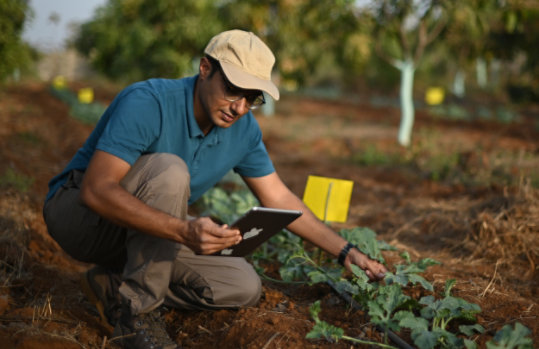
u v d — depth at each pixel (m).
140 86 1.98
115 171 1.80
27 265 2.77
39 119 9.39
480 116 15.07
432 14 8.24
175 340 2.16
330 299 2.45
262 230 1.86
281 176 6.39
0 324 1.99
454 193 5.05
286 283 2.75
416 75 27.44
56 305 2.36
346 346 1.98
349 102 22.16
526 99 16.28
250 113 2.22
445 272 2.80
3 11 8.27
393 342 2.03
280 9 10.11
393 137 10.38
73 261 3.14
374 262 2.27
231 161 2.19
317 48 10.41
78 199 1.85
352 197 5.25
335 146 9.23
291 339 2.00
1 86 14.29
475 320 2.09
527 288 2.67
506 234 3.16
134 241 1.89
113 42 12.66
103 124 2.04
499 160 6.20
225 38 1.88
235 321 2.13
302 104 19.73
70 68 27.88
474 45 9.55
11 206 3.57
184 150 2.03
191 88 1.99
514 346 1.72
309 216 2.32
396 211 4.47
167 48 10.58
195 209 4.46
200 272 2.15
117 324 2.02
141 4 10.90
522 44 11.45
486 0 7.75
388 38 9.41
